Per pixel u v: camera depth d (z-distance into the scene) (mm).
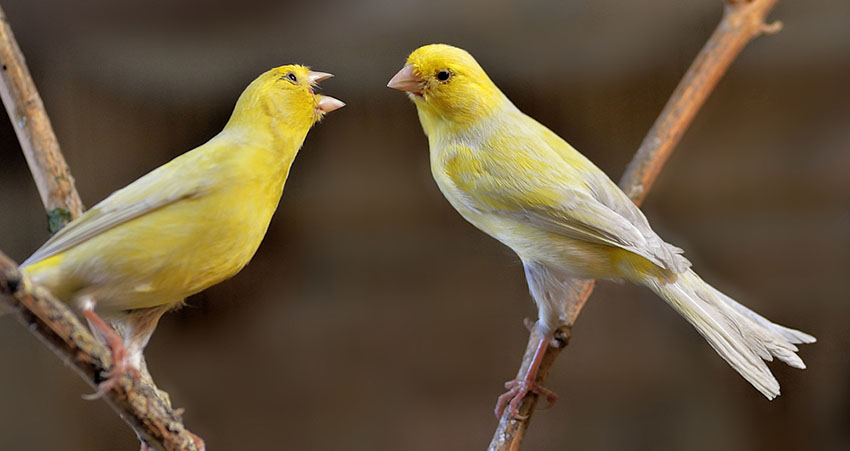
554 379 2633
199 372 2625
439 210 2639
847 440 2607
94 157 2598
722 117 2625
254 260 2633
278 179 2396
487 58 2609
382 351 2635
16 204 2604
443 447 2613
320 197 2633
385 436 2621
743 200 2627
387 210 2637
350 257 2639
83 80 2588
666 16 2605
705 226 2629
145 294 2385
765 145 2625
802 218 2621
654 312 2637
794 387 2615
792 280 2621
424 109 2459
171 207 2381
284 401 2625
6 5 2570
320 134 2625
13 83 2430
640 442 2621
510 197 2445
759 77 2621
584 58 2611
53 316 2361
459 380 2633
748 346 2436
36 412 2600
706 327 2436
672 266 2432
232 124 2396
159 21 2580
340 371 2631
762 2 2500
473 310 2639
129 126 2596
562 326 2459
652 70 2613
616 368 2633
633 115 2619
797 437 2613
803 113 2619
